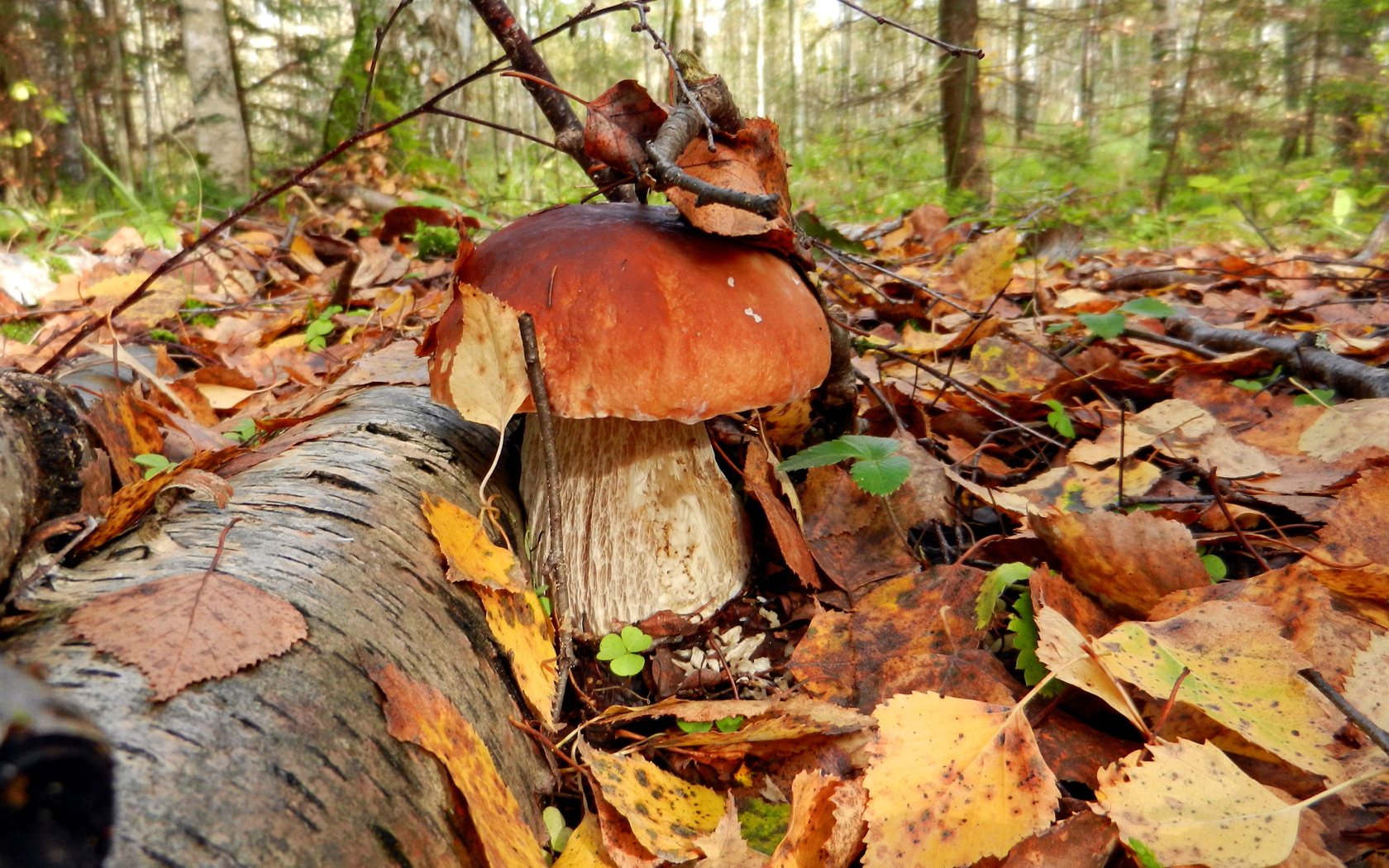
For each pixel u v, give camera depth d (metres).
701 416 0.23
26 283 0.61
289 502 0.22
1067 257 0.74
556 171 1.34
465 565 0.23
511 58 0.32
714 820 0.22
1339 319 0.50
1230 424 0.36
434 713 0.19
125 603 0.17
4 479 0.17
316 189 1.02
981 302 0.57
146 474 0.26
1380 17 1.43
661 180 0.22
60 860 0.11
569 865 0.20
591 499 0.28
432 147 1.23
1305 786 0.20
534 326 0.23
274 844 0.14
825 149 1.73
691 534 0.28
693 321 0.23
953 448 0.37
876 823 0.19
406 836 0.16
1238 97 1.49
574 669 0.27
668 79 0.29
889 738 0.20
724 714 0.23
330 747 0.16
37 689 0.11
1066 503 0.31
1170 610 0.23
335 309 0.57
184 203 0.99
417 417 0.30
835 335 0.31
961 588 0.26
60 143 1.67
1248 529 0.30
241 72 1.91
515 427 0.34
